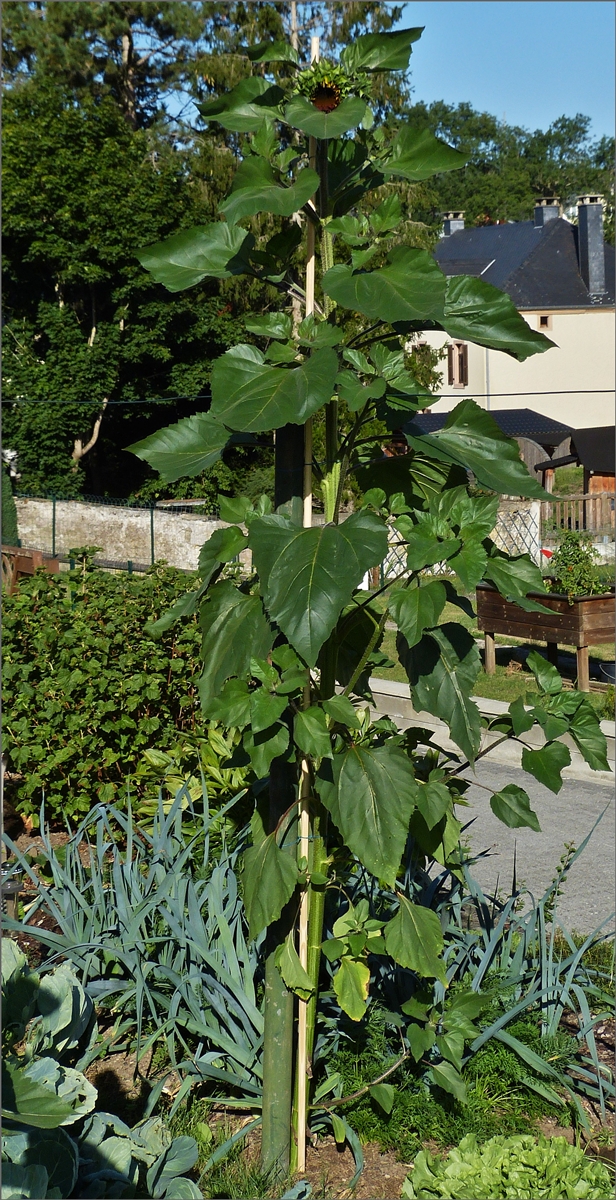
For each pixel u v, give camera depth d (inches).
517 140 2591.0
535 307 1530.5
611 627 412.2
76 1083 113.3
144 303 1139.9
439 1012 134.8
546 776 117.6
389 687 424.2
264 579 105.0
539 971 149.7
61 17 1207.6
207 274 121.0
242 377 108.4
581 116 2586.1
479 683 434.9
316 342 113.0
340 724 123.3
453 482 127.6
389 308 104.7
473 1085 136.3
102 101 1172.5
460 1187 103.0
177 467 116.4
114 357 1140.5
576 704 121.1
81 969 150.6
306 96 115.8
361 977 117.9
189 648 257.0
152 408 1184.8
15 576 469.4
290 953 119.0
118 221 1105.4
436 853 133.2
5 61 1240.2
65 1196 102.6
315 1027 138.3
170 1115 131.0
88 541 935.7
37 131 1109.7
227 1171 123.6
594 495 599.2
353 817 110.0
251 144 115.0
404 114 1018.7
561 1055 138.9
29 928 148.5
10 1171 96.4
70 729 232.4
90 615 252.7
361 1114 133.2
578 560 415.5
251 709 108.2
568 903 219.6
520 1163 106.0
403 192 929.5
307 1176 125.9
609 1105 140.6
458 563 105.5
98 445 1262.3
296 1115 126.1
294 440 119.3
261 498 120.8
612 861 248.1
